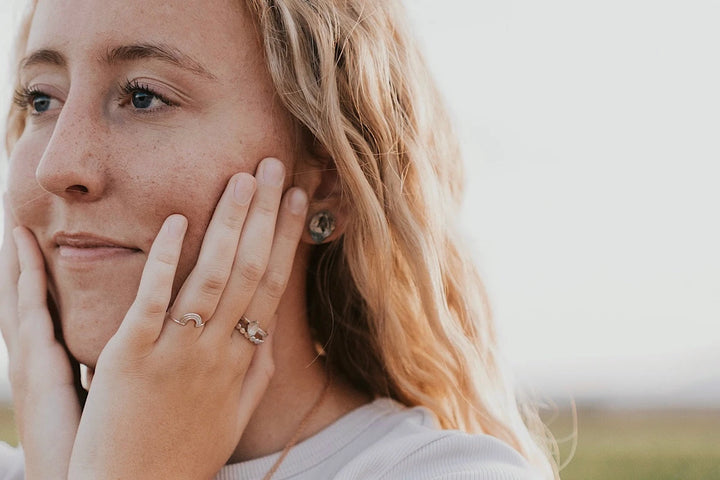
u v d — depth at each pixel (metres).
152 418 1.34
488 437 1.53
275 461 1.52
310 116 1.49
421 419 1.68
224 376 1.40
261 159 1.43
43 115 1.46
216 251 1.36
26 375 1.53
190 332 1.35
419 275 1.66
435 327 1.68
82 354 1.40
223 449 1.42
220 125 1.38
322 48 1.52
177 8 1.36
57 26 1.37
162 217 1.36
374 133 1.62
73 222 1.37
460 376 1.78
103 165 1.33
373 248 1.63
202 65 1.37
